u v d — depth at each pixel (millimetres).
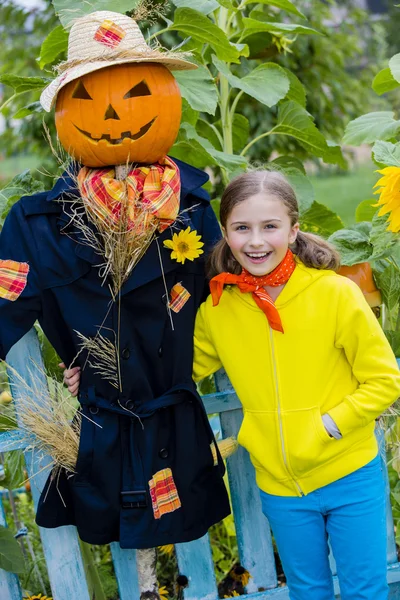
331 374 2041
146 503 2045
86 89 1967
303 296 2021
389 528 2488
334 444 2023
